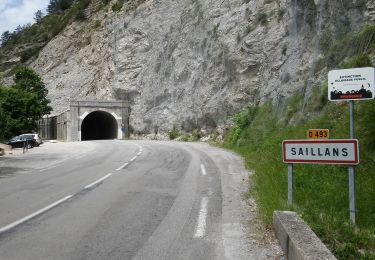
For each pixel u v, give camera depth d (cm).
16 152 3288
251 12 3925
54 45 9319
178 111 5031
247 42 3706
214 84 4294
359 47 1889
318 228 656
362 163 1029
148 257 602
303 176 1072
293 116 2206
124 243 671
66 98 7744
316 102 1983
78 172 1684
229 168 1694
